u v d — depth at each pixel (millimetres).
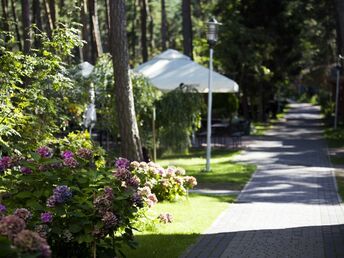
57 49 9922
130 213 5605
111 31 12961
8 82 8547
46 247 3770
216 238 7930
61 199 5156
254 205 10930
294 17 36219
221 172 15805
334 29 38062
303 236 8070
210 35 15969
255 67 34906
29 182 5496
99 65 15367
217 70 38625
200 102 17781
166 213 9047
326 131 31891
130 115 13062
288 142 25719
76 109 12906
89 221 5234
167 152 17953
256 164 17875
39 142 8586
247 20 36375
